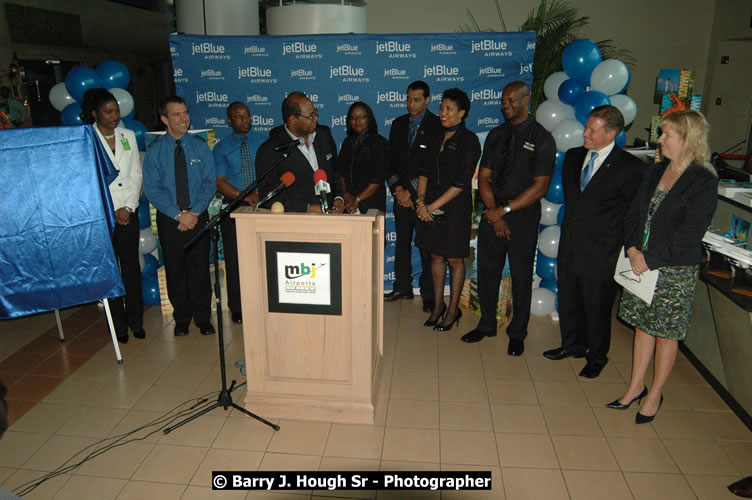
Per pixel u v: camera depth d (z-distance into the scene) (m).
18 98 7.85
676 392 3.25
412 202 4.13
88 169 3.24
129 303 3.91
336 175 3.97
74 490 2.46
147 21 11.48
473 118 4.53
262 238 2.70
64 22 8.77
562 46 5.08
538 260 4.32
